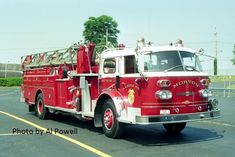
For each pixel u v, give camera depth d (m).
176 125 11.66
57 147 9.62
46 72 15.13
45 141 10.45
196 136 11.10
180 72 9.87
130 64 10.23
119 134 10.62
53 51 14.69
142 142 10.19
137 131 12.05
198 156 8.46
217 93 35.12
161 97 9.47
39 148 9.51
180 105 9.75
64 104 13.51
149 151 9.04
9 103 24.39
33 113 17.86
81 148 9.46
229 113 17.69
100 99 11.09
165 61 10.02
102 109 11.17
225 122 14.33
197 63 10.55
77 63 12.55
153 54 9.93
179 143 10.02
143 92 9.60
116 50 11.05
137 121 9.52
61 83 13.74
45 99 15.09
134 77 9.92
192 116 9.89
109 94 10.63
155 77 9.54
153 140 10.48
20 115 16.97
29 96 17.03
